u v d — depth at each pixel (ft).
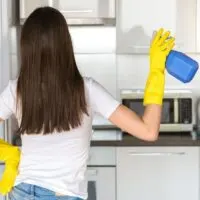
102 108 6.97
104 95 6.98
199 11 12.36
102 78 13.42
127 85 13.51
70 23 12.16
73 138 6.93
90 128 7.14
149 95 6.96
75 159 6.95
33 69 6.76
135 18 12.39
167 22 12.39
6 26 11.43
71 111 6.79
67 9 12.10
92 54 13.38
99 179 11.74
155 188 11.78
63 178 6.88
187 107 12.33
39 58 6.73
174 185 11.77
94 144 11.44
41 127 6.82
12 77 11.92
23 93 6.86
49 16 6.81
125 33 12.44
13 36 12.11
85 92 6.95
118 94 13.51
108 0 12.09
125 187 11.76
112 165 11.72
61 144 6.91
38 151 6.94
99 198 11.79
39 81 6.75
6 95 7.20
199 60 13.32
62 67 6.77
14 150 7.72
